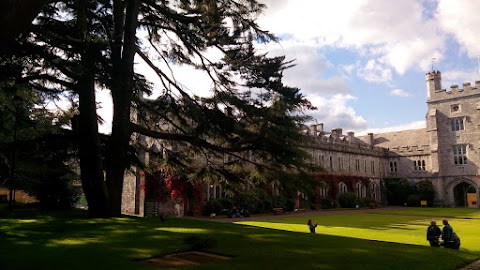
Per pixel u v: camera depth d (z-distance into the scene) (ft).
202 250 33.22
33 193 85.76
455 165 162.61
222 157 55.83
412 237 55.26
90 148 50.49
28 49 37.06
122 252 31.27
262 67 41.96
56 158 55.62
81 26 41.83
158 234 40.16
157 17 53.88
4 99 46.03
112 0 48.29
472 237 56.49
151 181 99.25
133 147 55.67
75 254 30.09
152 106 55.01
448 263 31.96
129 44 51.55
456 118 164.25
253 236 42.14
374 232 62.59
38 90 44.19
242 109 44.98
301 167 45.24
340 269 27.12
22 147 48.39
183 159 58.03
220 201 104.94
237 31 46.39
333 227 71.87
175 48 53.93
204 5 48.32
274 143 42.86
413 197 166.81
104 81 39.88
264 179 46.88
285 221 85.56
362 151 175.22
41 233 39.65
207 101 49.75
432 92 172.14
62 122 67.31
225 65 45.60
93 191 51.65
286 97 40.88
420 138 185.88
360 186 171.22
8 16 18.30
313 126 155.53
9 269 24.89
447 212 122.11
